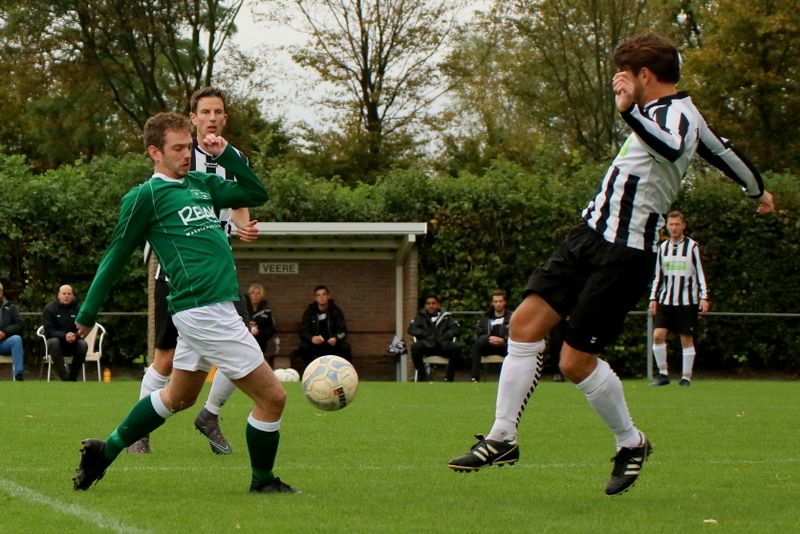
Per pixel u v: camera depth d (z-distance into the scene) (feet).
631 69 33.32
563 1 222.69
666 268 102.27
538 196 132.77
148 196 33.86
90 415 63.57
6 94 224.12
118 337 130.72
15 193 129.29
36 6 211.82
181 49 227.20
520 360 34.12
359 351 126.31
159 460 43.62
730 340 132.46
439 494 35.14
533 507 32.58
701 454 47.91
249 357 33.58
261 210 133.49
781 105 193.36
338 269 126.11
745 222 132.46
